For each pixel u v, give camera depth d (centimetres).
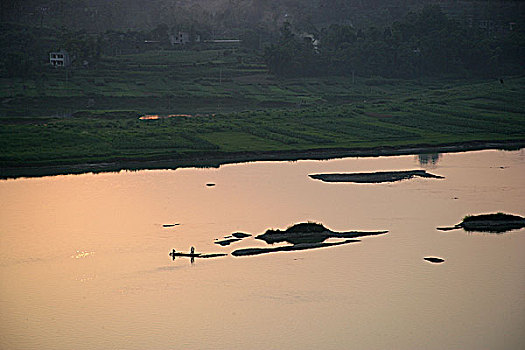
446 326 11738
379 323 11869
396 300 12769
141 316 12088
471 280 13725
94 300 12662
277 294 13000
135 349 10962
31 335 11338
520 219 17962
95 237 16250
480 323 11862
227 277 13788
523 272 14188
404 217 18262
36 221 17525
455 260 14862
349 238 16338
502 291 13188
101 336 11369
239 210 18862
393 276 13900
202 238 16262
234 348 11031
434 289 13275
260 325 11775
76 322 11788
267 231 16538
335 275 13950
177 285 13375
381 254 15188
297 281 13612
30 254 15000
